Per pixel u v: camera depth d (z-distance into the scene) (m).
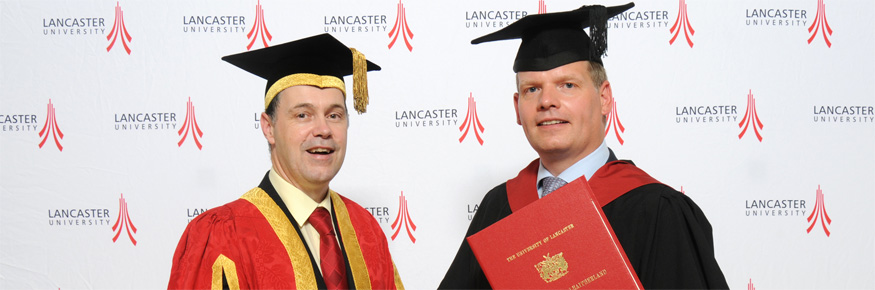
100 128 2.96
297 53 2.16
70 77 2.96
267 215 2.12
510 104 2.99
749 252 2.98
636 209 1.95
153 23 2.97
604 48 2.06
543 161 2.15
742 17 3.01
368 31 2.98
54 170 2.95
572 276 1.81
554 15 2.08
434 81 2.99
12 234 2.93
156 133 2.96
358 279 2.18
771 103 3.00
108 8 2.96
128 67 2.97
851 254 2.99
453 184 2.98
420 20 2.99
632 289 1.76
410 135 2.99
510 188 2.26
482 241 1.88
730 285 2.98
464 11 3.00
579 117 2.04
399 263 2.98
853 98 3.01
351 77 2.97
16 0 2.95
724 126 2.99
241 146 2.96
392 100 2.98
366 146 2.98
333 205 2.30
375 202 2.97
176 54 2.97
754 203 2.99
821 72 3.01
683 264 1.84
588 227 1.82
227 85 2.97
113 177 2.95
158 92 2.96
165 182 2.95
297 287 2.03
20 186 2.94
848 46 3.02
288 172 2.17
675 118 2.99
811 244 3.00
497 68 3.00
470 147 2.98
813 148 3.00
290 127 2.12
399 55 2.99
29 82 2.95
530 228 1.86
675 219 1.90
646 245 1.89
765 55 3.01
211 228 2.07
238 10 2.97
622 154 2.98
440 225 2.99
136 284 2.94
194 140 2.96
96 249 2.95
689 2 3.00
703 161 2.98
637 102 2.98
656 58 2.99
